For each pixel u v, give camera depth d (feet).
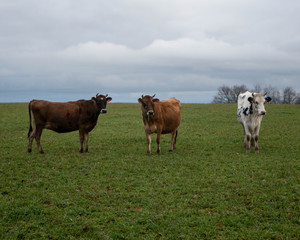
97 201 22.27
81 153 38.93
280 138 49.55
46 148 42.63
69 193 23.89
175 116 39.70
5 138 51.78
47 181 26.89
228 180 26.71
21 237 17.28
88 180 27.17
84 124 38.86
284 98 266.57
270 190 24.00
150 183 26.30
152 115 36.60
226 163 32.91
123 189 24.81
